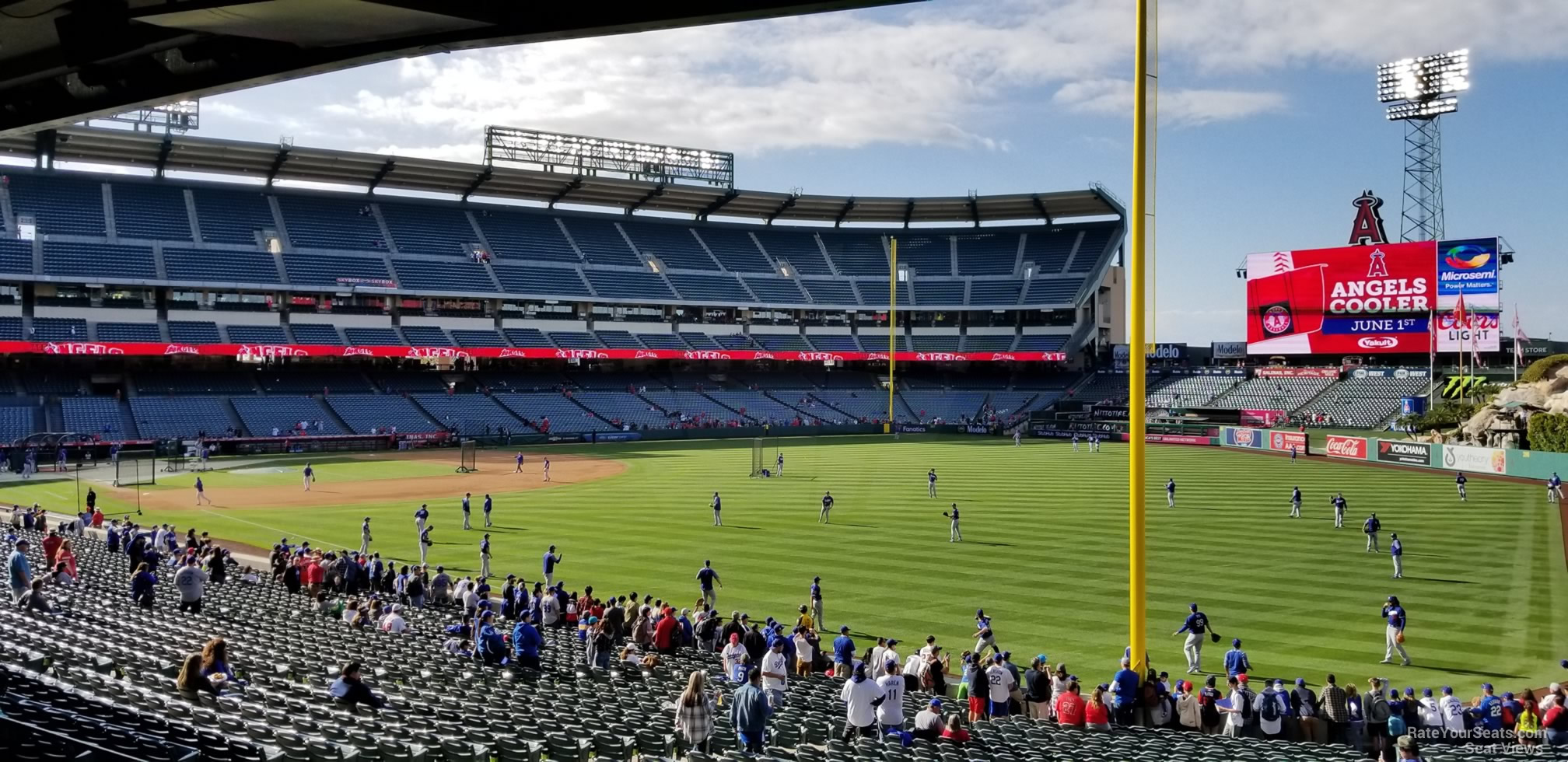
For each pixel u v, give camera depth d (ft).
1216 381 403.54
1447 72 355.97
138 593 92.02
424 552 138.41
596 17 45.83
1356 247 342.23
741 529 168.25
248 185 364.17
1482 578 129.18
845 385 447.83
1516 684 88.33
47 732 39.75
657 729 57.88
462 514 187.11
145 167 344.08
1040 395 435.53
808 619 88.43
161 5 48.55
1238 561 140.36
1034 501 203.21
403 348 347.77
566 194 408.67
